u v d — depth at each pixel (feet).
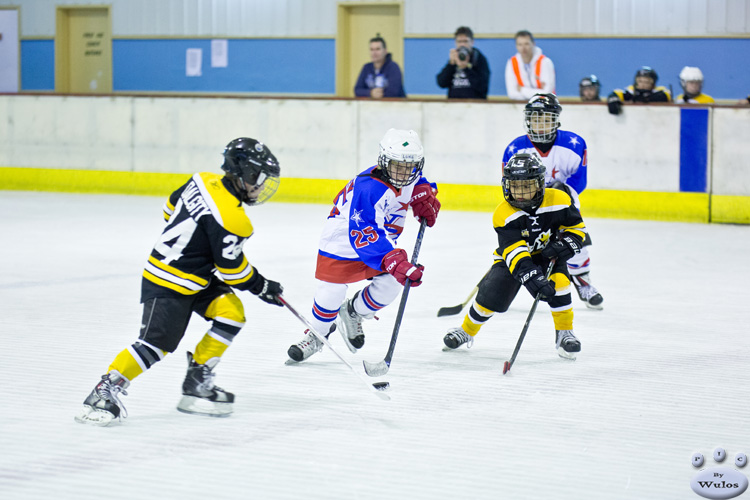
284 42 97.14
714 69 84.58
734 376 28.37
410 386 27.09
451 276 45.47
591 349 31.83
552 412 24.68
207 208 22.72
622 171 67.92
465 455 21.27
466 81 71.72
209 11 98.94
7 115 81.82
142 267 46.52
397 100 72.18
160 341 23.17
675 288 43.06
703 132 65.82
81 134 80.12
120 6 101.91
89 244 53.78
